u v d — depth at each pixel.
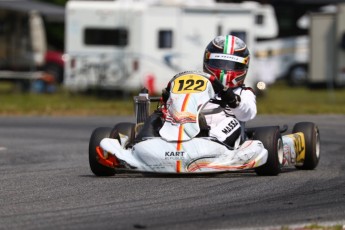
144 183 31.02
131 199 27.31
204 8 95.12
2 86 128.25
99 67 97.06
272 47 127.56
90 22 96.94
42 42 113.12
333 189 29.97
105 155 32.22
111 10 96.44
